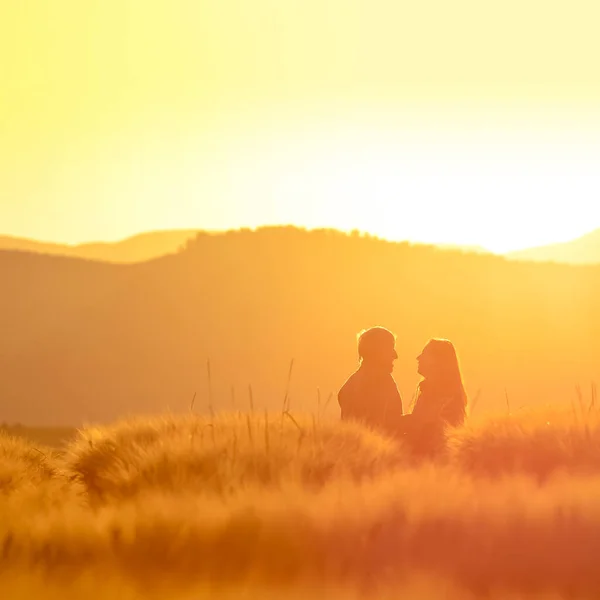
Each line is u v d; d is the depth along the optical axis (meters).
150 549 14.43
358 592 12.55
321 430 29.23
